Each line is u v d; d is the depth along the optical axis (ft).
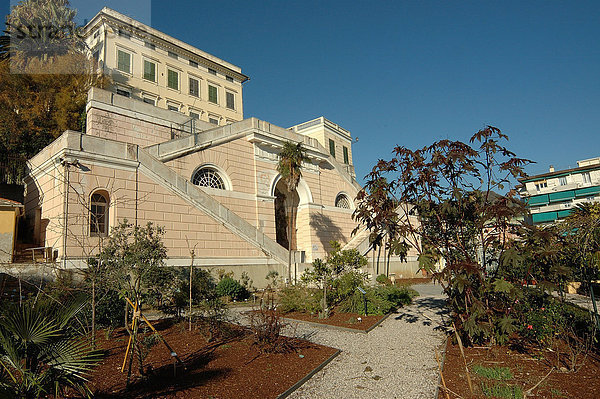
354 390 18.90
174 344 25.75
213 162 73.00
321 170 99.60
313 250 90.12
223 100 122.93
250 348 25.22
